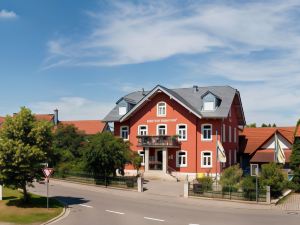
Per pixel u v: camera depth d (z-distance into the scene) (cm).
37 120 3070
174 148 5131
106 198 3450
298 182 3872
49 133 3016
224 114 4900
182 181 4847
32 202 3052
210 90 5419
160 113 5281
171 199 3434
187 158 5066
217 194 3438
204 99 5075
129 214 2698
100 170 4322
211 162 4962
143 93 5959
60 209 2850
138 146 5138
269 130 5825
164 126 5244
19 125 2933
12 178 2894
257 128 5928
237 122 5719
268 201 3191
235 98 5506
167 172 5025
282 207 3069
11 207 2867
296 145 3984
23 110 2998
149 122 5331
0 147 2823
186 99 5344
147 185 4347
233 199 3347
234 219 2528
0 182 2906
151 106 5338
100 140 4297
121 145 4353
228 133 5300
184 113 5138
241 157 5719
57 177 4884
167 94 5103
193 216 2634
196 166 5016
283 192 3659
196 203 3225
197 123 5059
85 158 4306
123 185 4069
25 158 2838
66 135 5784
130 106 5572
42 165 2947
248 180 3422
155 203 3209
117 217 2586
